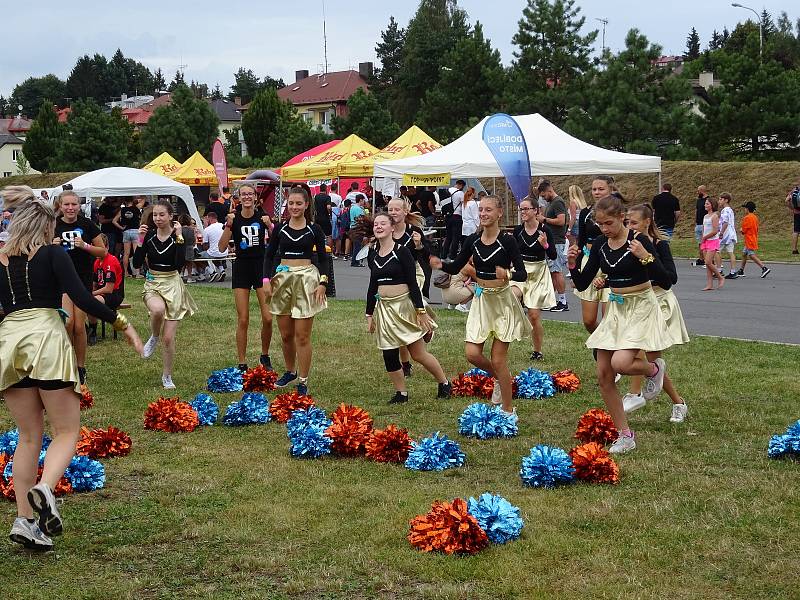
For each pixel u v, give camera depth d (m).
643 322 6.72
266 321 10.03
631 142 35.72
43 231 5.08
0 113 167.00
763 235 30.45
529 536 4.99
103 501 5.81
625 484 5.91
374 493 5.82
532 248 10.45
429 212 25.88
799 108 37.47
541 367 10.16
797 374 9.45
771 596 4.18
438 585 4.40
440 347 11.53
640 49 36.44
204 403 7.97
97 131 61.41
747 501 5.50
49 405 5.00
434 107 52.88
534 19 45.28
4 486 5.83
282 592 4.38
